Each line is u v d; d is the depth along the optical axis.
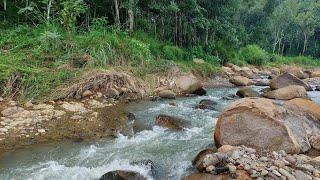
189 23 18.94
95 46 11.16
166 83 11.50
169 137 6.78
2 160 5.34
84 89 9.34
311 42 50.19
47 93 8.70
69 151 5.84
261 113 5.82
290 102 7.56
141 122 7.71
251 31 40.38
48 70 9.48
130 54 12.02
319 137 5.98
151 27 17.36
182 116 8.32
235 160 4.86
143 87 10.70
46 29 11.17
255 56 25.75
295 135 5.84
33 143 6.07
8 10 13.34
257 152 5.33
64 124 7.12
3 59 9.09
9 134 6.35
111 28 13.73
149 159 5.61
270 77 18.72
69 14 12.03
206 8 20.52
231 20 25.09
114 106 8.91
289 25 47.44
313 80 17.28
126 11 16.09
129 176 4.76
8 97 8.24
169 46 15.91
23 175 4.91
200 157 5.43
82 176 4.96
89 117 7.72
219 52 20.69
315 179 4.38
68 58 10.27
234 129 5.85
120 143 6.35
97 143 6.29
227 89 13.34
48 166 5.23
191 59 16.77
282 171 4.52
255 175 4.41
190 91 11.46
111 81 9.95
